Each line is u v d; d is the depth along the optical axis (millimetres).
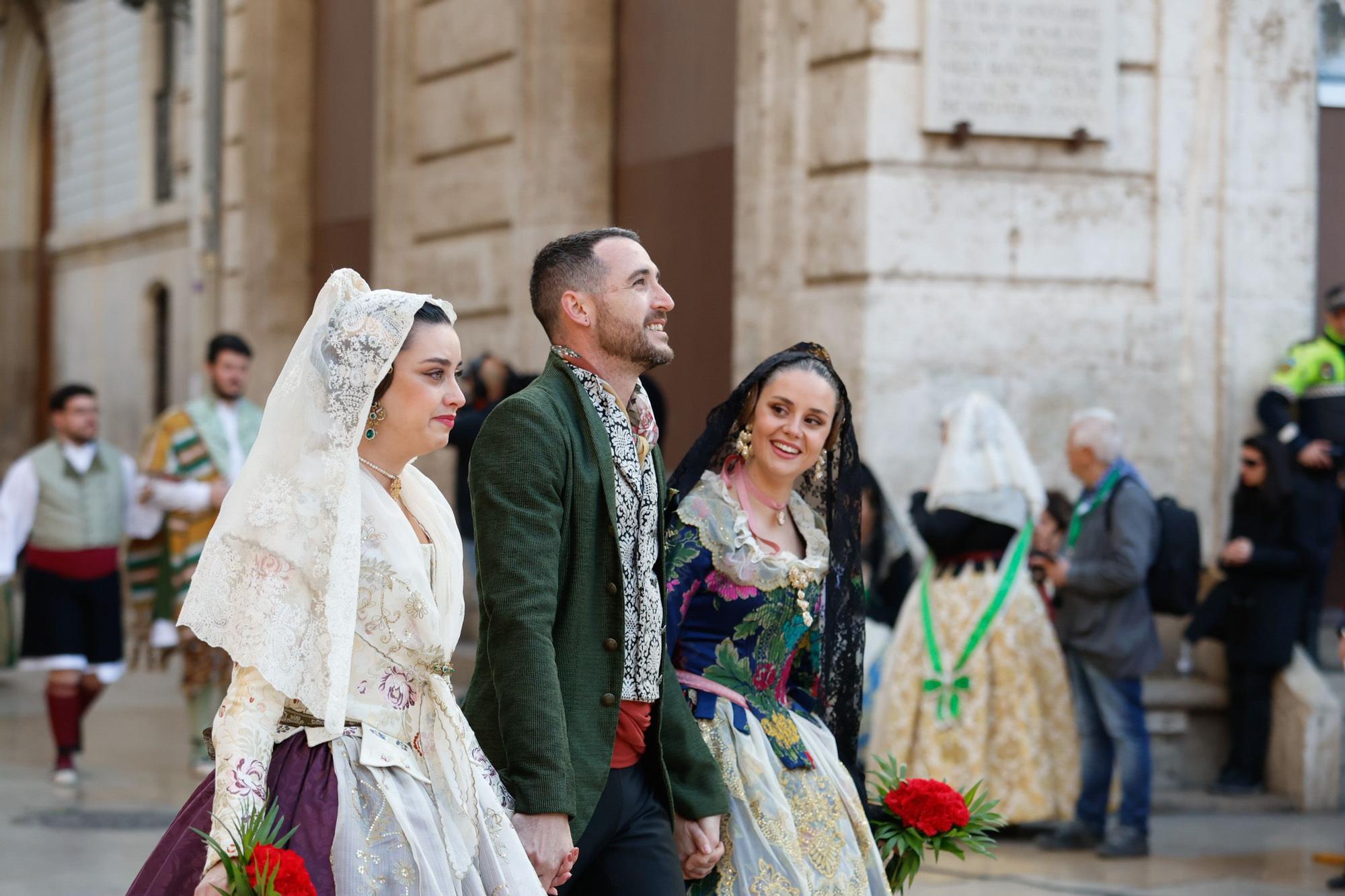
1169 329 11852
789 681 5480
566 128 14492
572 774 4324
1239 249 11961
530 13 14719
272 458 3896
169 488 11711
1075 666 9602
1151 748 11047
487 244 15266
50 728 12758
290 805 3811
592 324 4703
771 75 11938
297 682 3783
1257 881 8727
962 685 9586
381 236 16781
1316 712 10695
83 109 29703
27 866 8781
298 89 19703
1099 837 9531
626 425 4730
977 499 9641
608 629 4590
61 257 30500
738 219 12273
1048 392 11570
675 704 4836
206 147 21234
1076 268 11695
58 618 11570
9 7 31875
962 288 11438
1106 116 11609
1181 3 11852
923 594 9828
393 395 4039
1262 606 10734
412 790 3945
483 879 4043
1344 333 11492
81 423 11938
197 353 21391
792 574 5156
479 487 4512
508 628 4340
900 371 11250
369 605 3943
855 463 5441
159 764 12242
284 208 19672
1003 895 8328
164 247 26469
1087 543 9547
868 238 11219
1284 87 12047
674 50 13766
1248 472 10875
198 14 21625
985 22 11359
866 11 11219
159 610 11969
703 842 4875
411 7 16484
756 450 5254
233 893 3512
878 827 5371
